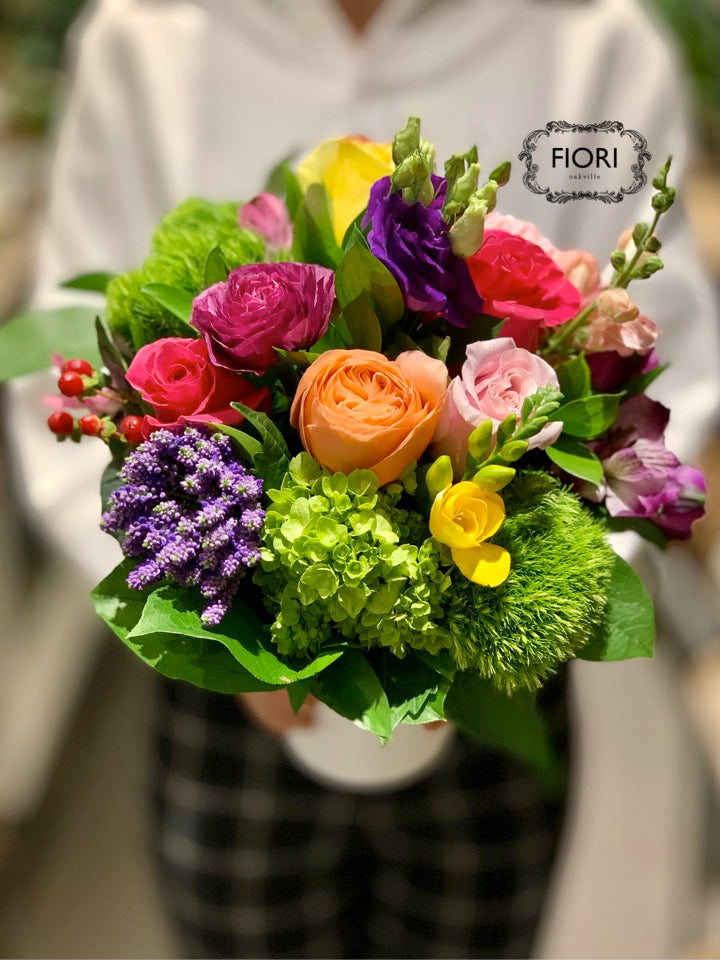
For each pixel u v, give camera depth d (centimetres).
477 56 107
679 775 184
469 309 58
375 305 59
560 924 164
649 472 65
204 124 111
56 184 115
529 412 54
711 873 170
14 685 193
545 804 105
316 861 110
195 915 112
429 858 108
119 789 187
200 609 56
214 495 56
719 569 180
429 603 57
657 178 59
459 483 56
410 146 55
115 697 203
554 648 57
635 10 110
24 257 184
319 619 58
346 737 80
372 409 54
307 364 59
